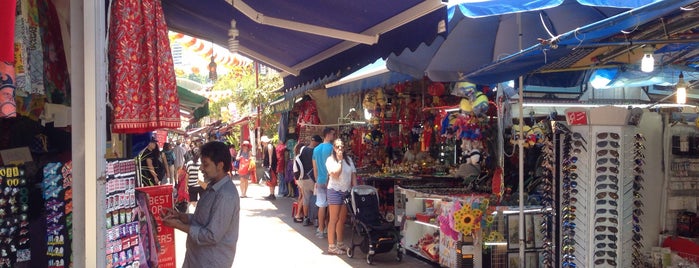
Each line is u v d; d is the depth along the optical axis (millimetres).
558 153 5828
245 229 10891
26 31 2637
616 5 4688
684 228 6023
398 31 4242
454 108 9336
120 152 4922
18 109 2979
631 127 5637
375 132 12477
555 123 5812
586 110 5574
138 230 3139
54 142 3539
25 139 3336
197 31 7211
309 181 11297
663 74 7023
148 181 7723
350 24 4711
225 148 3914
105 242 2486
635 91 9031
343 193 8570
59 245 2686
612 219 5551
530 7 4941
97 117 2453
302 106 15219
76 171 2465
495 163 8586
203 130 29828
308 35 5777
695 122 6141
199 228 3752
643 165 5934
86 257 2430
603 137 5543
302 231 10680
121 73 2912
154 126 3004
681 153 6082
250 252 8734
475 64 7918
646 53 4582
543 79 7836
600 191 5555
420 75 7770
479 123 8680
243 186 17438
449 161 11094
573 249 5691
